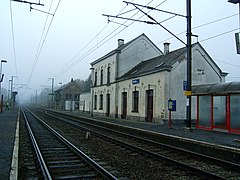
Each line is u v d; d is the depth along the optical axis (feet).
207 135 46.62
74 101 231.09
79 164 29.68
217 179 23.95
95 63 139.95
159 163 31.50
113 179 22.75
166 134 47.52
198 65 83.15
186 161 33.27
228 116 52.26
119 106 107.34
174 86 77.46
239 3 41.81
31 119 106.63
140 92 90.27
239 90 49.49
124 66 111.86
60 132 63.21
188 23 57.16
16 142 38.50
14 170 22.93
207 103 58.39
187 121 55.77
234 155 31.40
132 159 33.78
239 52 40.34
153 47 118.01
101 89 128.98
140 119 89.20
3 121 81.82
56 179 23.56
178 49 90.02
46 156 34.24
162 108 76.43
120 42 124.77
